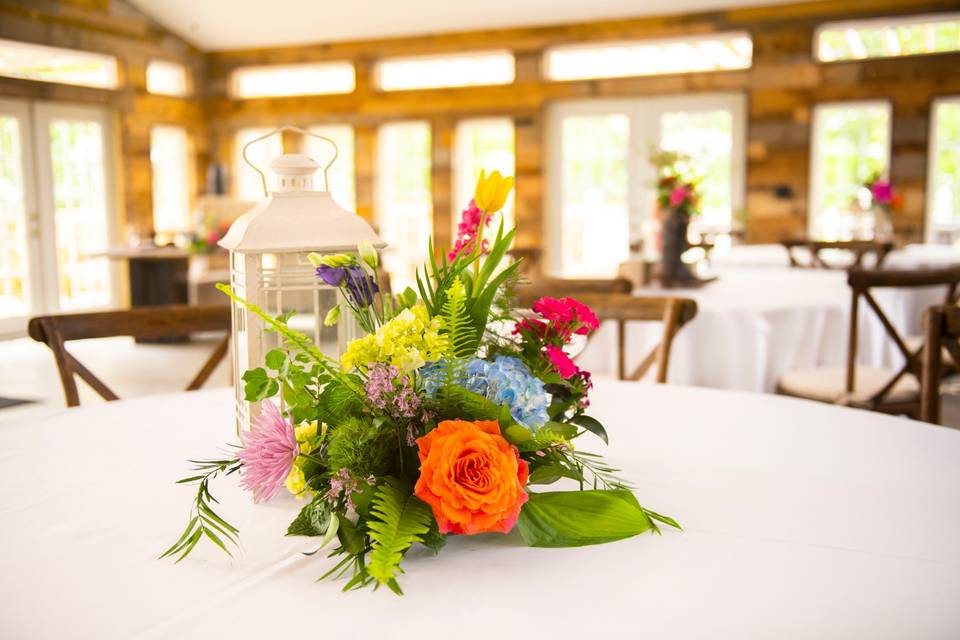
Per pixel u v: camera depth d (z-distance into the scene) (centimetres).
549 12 899
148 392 532
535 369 100
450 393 89
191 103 1047
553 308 100
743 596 85
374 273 99
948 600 84
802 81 846
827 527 102
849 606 83
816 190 867
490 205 99
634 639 77
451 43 964
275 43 1033
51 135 862
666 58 909
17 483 119
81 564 92
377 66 1007
